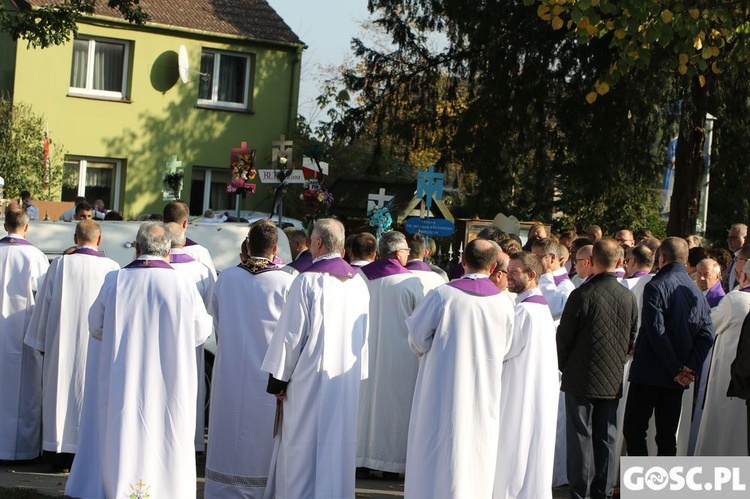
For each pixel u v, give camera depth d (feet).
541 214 75.10
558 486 28.27
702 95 63.46
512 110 70.85
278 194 49.88
